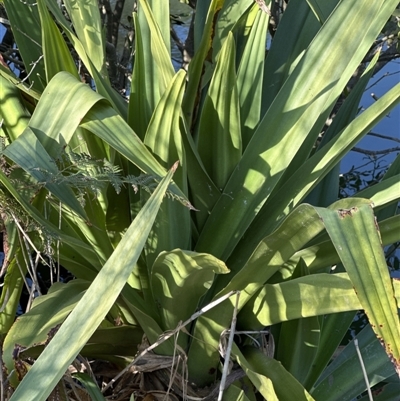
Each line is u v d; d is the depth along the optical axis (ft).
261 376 4.52
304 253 5.41
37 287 4.82
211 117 5.73
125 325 5.26
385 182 5.32
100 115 4.39
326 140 7.02
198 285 4.80
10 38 12.24
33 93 5.10
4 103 5.41
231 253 5.65
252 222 5.73
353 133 5.21
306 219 4.12
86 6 6.24
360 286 3.31
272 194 5.93
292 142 5.47
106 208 5.64
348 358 5.89
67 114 4.26
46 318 4.52
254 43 6.39
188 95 6.11
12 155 3.86
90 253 5.31
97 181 4.28
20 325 4.42
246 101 6.43
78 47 5.36
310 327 5.39
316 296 4.67
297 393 4.82
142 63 5.58
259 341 5.76
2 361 4.34
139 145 4.30
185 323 4.63
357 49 5.67
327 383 5.78
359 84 7.06
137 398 5.52
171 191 4.08
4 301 4.87
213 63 6.44
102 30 6.49
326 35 5.49
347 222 3.49
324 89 5.39
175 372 5.05
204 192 5.75
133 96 5.62
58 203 4.97
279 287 4.86
